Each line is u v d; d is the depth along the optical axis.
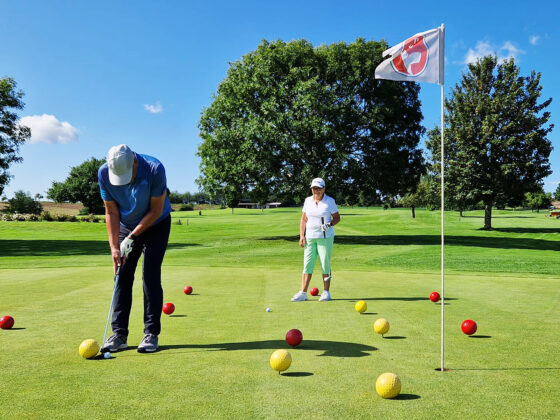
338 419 2.32
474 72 39.06
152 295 3.89
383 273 10.17
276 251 20.80
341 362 3.38
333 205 6.51
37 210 69.38
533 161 36.31
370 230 41.72
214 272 10.30
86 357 3.50
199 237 31.94
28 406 2.51
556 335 4.27
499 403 2.55
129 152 3.81
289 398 2.63
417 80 3.87
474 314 5.34
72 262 14.64
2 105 32.12
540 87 37.19
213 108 28.25
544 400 2.60
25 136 33.16
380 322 4.30
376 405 2.52
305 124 23.92
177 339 4.14
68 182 85.69
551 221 55.78
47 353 3.65
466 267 12.74
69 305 5.90
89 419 2.33
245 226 48.72
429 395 2.68
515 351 3.69
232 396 2.66
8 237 33.88
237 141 26.36
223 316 5.23
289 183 25.34
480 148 37.78
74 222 48.03
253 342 4.00
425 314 5.34
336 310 5.62
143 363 3.37
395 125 26.38
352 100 25.45
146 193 3.93
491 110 37.12
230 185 25.97
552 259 14.78
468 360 3.44
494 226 46.53
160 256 4.04
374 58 25.77
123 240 4.13
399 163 25.88
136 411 2.43
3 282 8.34
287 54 26.30
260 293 7.14
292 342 3.81
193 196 169.88
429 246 22.33
